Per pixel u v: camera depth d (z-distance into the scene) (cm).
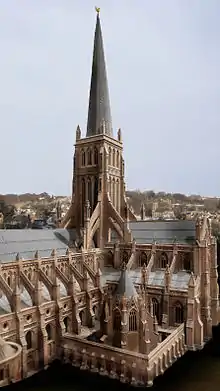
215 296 6769
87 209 7606
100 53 8481
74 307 5819
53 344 5241
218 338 6347
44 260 5972
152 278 6838
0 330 4409
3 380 4228
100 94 8412
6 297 4938
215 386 4384
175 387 4344
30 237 6550
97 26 8494
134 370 4447
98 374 4731
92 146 8312
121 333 4781
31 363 4831
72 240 7644
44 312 5125
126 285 5059
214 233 13475
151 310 6419
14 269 5375
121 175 8912
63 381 4525
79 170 8531
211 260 6875
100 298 6681
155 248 7206
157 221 7831
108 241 8075
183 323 5834
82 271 7050
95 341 5178
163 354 4875
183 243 6919
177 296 6144
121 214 8806
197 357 5422
